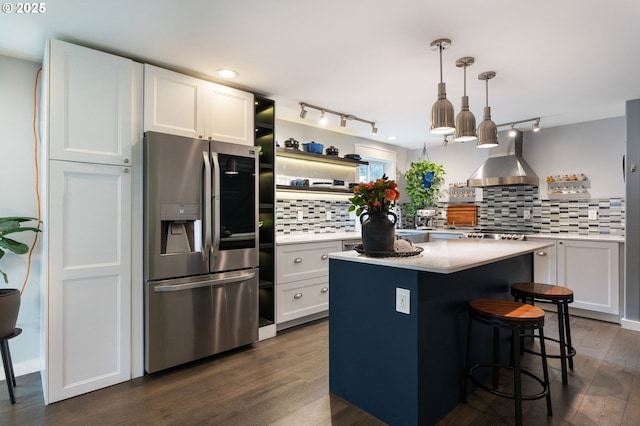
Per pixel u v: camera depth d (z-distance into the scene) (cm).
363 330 199
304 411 196
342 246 380
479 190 498
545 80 280
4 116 233
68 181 208
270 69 259
